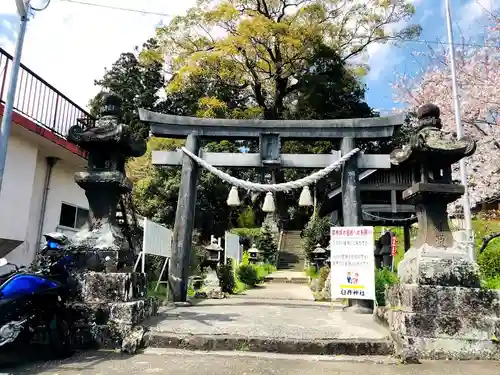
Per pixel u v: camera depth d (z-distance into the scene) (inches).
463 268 221.9
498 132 574.6
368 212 743.7
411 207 734.5
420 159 241.0
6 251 322.7
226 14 961.5
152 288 447.5
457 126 557.6
